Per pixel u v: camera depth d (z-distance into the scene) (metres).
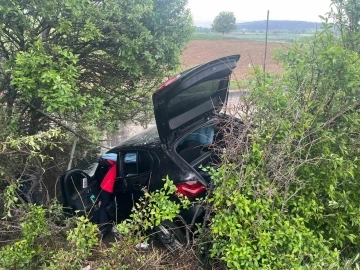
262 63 4.16
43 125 5.07
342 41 3.82
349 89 3.52
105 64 5.32
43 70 3.98
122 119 5.84
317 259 3.03
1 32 3.96
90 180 4.52
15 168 3.85
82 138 5.21
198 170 4.13
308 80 3.57
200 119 4.42
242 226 3.11
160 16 4.96
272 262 2.97
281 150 3.23
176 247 3.66
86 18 4.39
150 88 5.70
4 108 4.36
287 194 3.21
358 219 3.46
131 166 4.45
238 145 3.28
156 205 3.35
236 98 4.04
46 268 3.01
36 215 3.26
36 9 4.16
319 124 3.40
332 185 3.33
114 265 3.01
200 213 3.59
